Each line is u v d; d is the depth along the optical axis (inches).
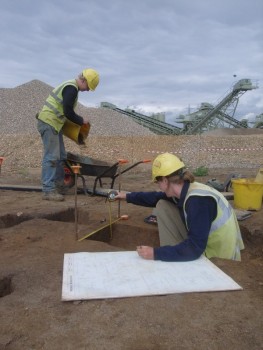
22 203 232.2
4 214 198.7
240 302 97.0
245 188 209.9
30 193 274.7
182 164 120.3
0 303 97.7
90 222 193.8
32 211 205.8
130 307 93.9
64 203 233.5
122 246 179.3
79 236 162.9
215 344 80.4
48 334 83.8
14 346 80.2
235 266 120.1
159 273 110.7
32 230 170.1
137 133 836.6
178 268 113.7
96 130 787.4
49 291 104.3
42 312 92.7
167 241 139.9
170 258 117.5
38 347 79.7
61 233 166.2
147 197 147.9
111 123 861.8
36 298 100.2
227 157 600.4
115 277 108.3
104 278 107.8
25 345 80.4
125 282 105.3
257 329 85.6
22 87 927.0
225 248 127.2
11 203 232.4
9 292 114.0
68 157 253.3
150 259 119.3
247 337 82.8
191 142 684.7
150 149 631.2
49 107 233.5
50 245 149.5
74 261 119.6
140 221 189.9
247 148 664.4
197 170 422.3
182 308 93.6
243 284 107.3
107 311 92.4
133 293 99.6
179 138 703.1
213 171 464.1
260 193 211.8
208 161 569.0
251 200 210.8
